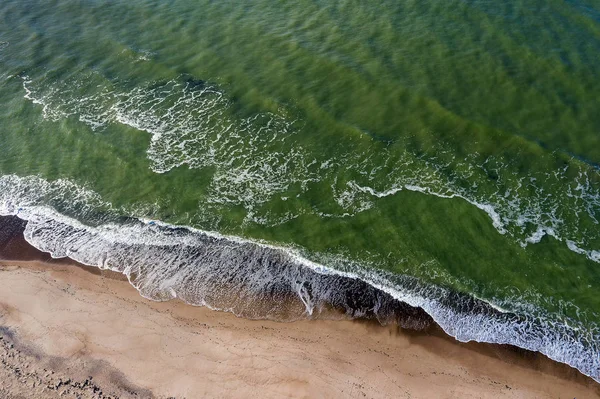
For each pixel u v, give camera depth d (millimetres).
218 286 26375
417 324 24391
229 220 29312
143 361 23391
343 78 36406
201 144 33438
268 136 33500
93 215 30109
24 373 22766
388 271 26500
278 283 26344
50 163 32969
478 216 28109
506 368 22688
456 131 32250
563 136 31328
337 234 28125
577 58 35812
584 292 24953
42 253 28172
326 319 24812
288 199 30000
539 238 27031
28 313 25266
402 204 29047
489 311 24688
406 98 34469
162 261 27609
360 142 32344
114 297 25969
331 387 22359
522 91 34031
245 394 22219
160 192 30953
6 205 30750
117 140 33906
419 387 22297
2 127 35406
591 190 28828
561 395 21750
